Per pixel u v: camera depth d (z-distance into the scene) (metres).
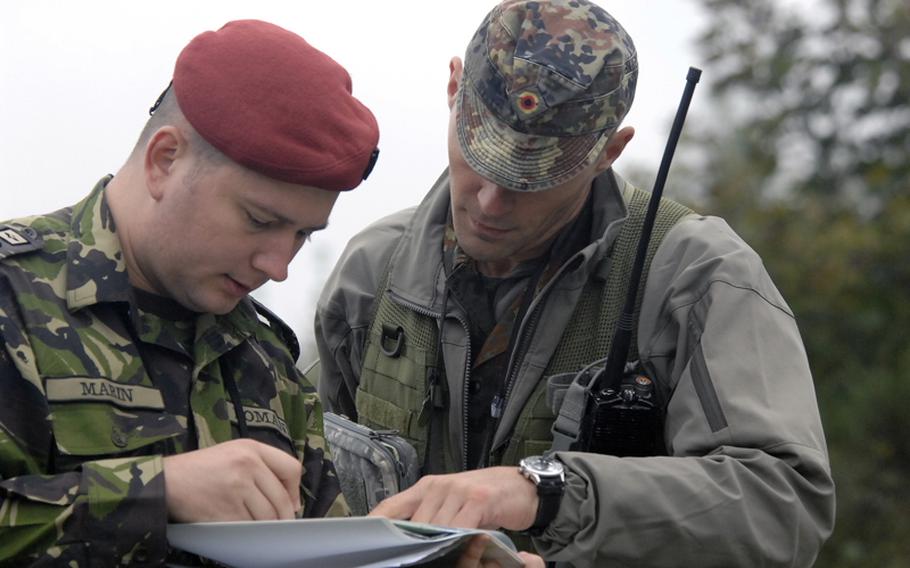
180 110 2.04
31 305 1.97
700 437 2.54
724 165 8.89
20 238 2.03
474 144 2.58
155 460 1.89
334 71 2.10
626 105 2.64
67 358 1.97
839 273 8.27
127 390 2.02
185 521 1.90
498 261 2.82
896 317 8.20
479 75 2.62
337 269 3.08
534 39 2.59
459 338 2.82
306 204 2.04
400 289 2.91
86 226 2.08
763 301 2.64
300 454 2.28
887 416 7.81
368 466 2.74
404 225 3.05
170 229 2.04
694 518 2.41
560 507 2.39
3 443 1.87
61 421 1.93
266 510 1.93
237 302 2.11
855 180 8.98
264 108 2.00
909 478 7.76
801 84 9.12
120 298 2.04
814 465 2.50
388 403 2.91
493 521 2.32
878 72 8.92
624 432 2.63
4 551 1.81
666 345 2.68
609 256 2.78
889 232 8.41
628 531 2.40
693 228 2.74
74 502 1.82
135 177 2.10
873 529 7.68
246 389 2.21
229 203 2.01
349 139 2.05
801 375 2.62
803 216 8.68
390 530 1.87
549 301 2.79
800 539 2.48
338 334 3.03
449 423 2.84
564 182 2.57
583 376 2.71
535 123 2.54
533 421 2.76
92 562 1.82
